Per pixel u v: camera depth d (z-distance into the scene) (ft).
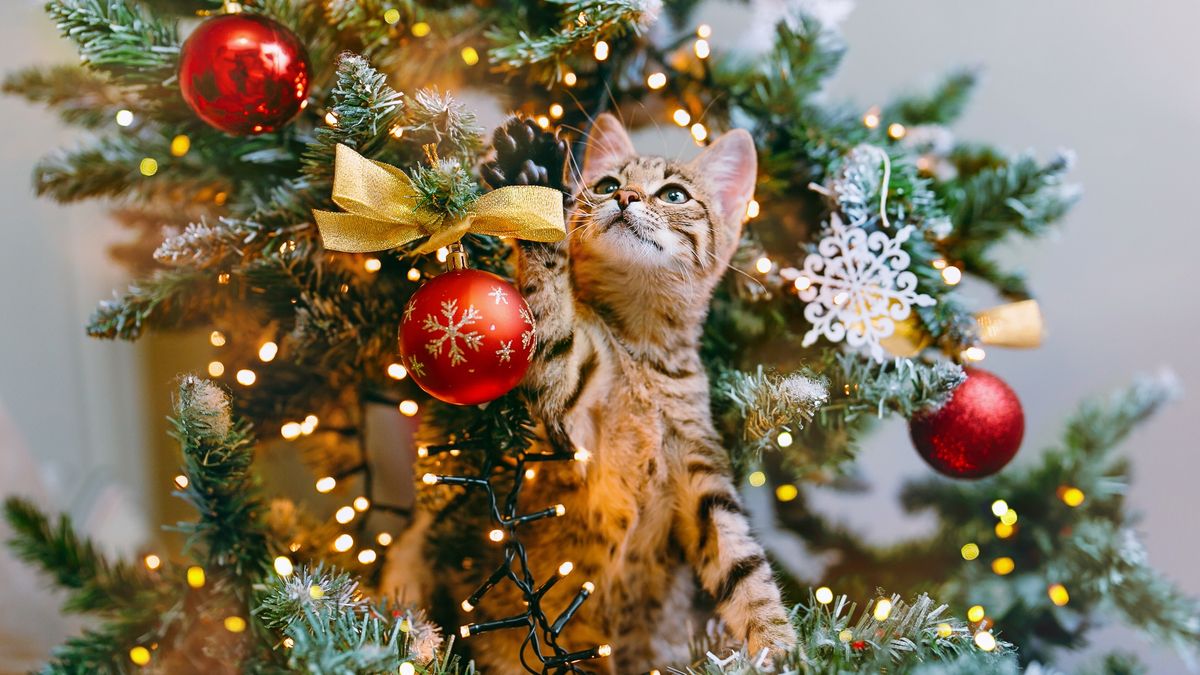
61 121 3.22
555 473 2.64
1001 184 2.78
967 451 2.63
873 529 3.66
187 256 2.51
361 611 2.44
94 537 3.52
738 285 2.73
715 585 2.62
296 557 2.63
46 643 3.41
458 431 2.57
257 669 2.44
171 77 2.54
